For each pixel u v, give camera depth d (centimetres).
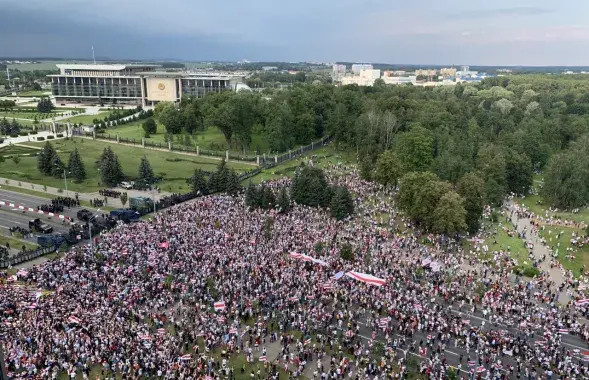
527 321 7912
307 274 8862
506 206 14738
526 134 18712
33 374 5969
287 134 19988
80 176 15488
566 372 6675
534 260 10750
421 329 7625
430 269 9581
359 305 8238
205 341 6988
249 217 11662
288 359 6819
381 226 12000
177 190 14788
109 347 6506
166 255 9175
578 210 14550
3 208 12650
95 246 9669
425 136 16062
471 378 6494
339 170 17112
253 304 7881
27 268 9062
